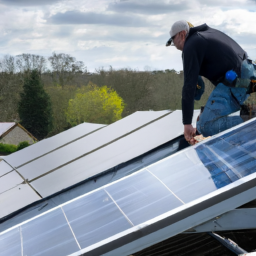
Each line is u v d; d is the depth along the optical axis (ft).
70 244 6.86
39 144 27.30
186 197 6.67
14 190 19.63
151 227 6.20
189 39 9.58
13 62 183.11
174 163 8.84
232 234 7.66
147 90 161.89
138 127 22.80
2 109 185.68
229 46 9.63
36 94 188.24
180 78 148.87
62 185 17.78
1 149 172.24
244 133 8.63
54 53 192.44
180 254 7.13
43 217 9.25
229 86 9.92
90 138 24.32
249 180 6.09
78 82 192.95
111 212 7.56
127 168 16.40
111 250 6.21
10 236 9.03
